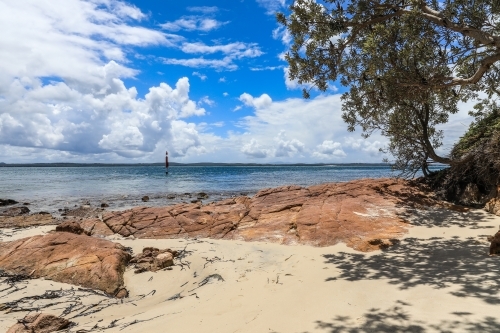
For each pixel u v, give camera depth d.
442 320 3.83
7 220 14.58
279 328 4.10
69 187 35.41
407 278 5.46
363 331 3.78
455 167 12.94
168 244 9.48
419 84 8.07
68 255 7.57
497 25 7.75
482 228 8.80
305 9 8.91
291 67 9.57
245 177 55.53
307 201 12.51
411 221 9.81
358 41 9.59
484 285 4.78
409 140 14.05
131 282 6.90
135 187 35.44
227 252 8.45
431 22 8.30
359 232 8.91
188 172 84.88
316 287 5.48
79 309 5.62
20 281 6.77
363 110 10.13
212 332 4.17
